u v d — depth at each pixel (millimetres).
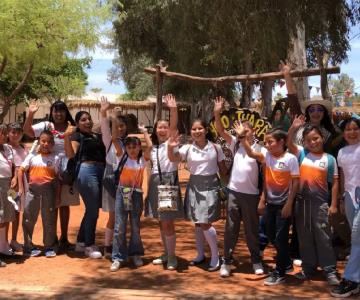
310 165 5582
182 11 12867
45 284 5711
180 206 6281
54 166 6934
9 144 6926
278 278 5613
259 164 5840
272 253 7062
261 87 15414
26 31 16391
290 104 6668
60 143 7078
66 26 17203
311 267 5738
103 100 6695
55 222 7023
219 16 9141
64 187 7145
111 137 6633
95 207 6863
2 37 15906
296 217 5684
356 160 5277
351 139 5352
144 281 5816
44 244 6969
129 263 6574
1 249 6754
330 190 5805
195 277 5953
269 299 4953
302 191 5621
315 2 9023
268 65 9828
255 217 5918
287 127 7387
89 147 6855
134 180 6398
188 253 7125
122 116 6723
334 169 5543
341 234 6375
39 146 6922
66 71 31531
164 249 6777
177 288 5531
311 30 10133
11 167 6668
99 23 17797
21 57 17000
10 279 5906
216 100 6266
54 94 32062
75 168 6855
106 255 6871
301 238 5711
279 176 5637
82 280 5875
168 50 22516
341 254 6648
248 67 13664
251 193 5855
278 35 8812
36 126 7180
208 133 6750
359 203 5234
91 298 5090
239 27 8938
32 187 6832
